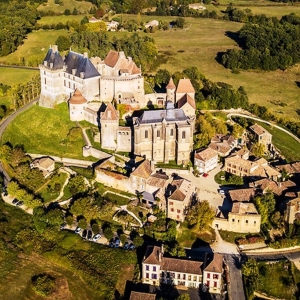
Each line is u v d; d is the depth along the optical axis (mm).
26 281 189250
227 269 192875
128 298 182625
